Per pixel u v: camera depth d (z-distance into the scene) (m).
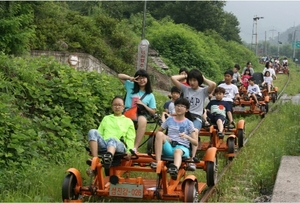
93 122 10.64
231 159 10.03
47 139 9.06
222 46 47.31
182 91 9.06
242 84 20.27
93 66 19.27
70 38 20.55
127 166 6.63
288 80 38.72
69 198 6.35
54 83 10.31
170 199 6.37
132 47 24.98
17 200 6.55
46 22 20.17
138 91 8.56
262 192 7.99
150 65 26.80
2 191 6.96
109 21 24.88
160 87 25.09
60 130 9.39
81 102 10.46
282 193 7.06
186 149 7.08
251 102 17.00
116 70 21.98
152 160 6.75
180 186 7.01
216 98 10.62
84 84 11.33
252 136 12.97
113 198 7.08
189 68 31.70
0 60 9.94
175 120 7.30
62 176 7.74
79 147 9.49
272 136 12.46
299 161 8.83
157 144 6.79
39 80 10.12
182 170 7.32
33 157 8.23
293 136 10.93
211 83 8.82
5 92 9.43
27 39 15.38
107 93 11.82
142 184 6.37
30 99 9.78
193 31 42.56
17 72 9.96
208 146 9.91
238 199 7.43
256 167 8.70
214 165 7.75
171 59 31.47
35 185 7.29
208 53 36.50
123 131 6.97
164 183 6.39
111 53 22.83
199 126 8.77
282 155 9.32
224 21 54.31
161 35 32.31
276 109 19.41
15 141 7.89
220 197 7.52
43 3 20.55
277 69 50.00
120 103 7.06
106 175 7.08
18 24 14.63
